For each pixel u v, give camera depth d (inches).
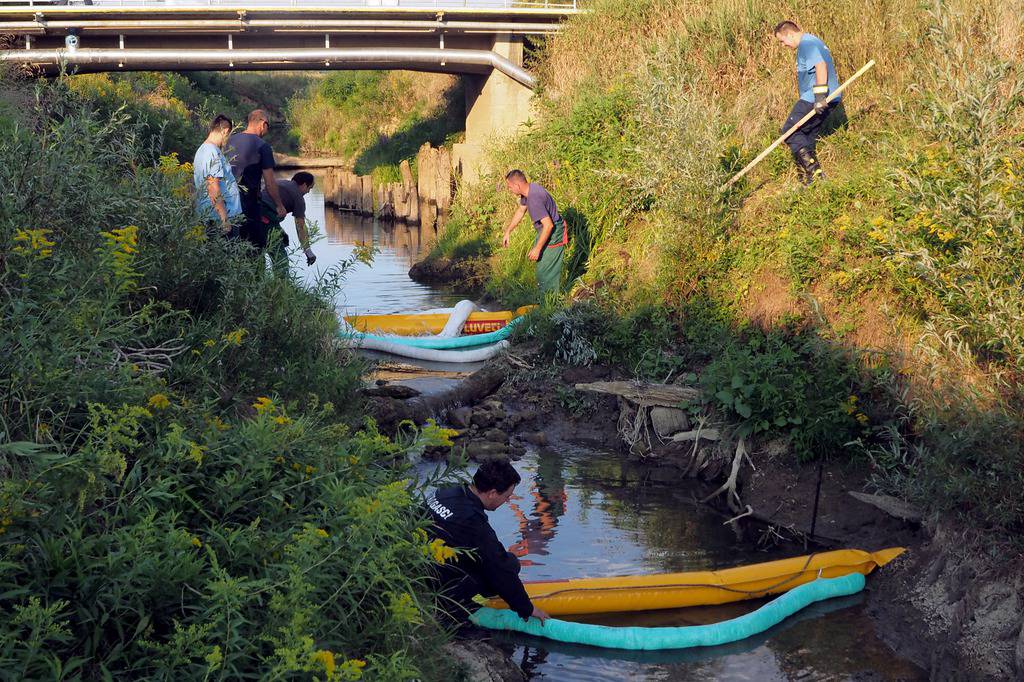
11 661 95.6
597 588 201.9
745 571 212.5
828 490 255.3
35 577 109.3
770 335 298.2
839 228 295.3
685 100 366.0
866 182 310.0
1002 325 213.9
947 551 204.8
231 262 225.3
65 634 103.3
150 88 1146.0
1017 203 234.1
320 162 1439.5
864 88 385.7
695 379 308.8
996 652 178.7
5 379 131.3
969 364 225.6
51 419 134.1
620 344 345.1
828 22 432.5
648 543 235.3
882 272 278.1
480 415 315.0
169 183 225.9
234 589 109.9
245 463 140.5
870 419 261.9
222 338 200.8
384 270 624.1
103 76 936.3
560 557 225.6
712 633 189.8
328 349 266.5
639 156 407.2
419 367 360.8
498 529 242.2
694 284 339.3
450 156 852.0
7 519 106.5
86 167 193.0
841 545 235.8
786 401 269.9
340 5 778.8
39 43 746.8
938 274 238.4
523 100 797.9
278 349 232.7
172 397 163.3
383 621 136.7
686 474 284.0
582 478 280.8
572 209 446.6
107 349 157.2
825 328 275.1
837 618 201.9
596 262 416.5
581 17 649.6
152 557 114.0
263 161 321.7
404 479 157.2
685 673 179.3
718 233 341.4
